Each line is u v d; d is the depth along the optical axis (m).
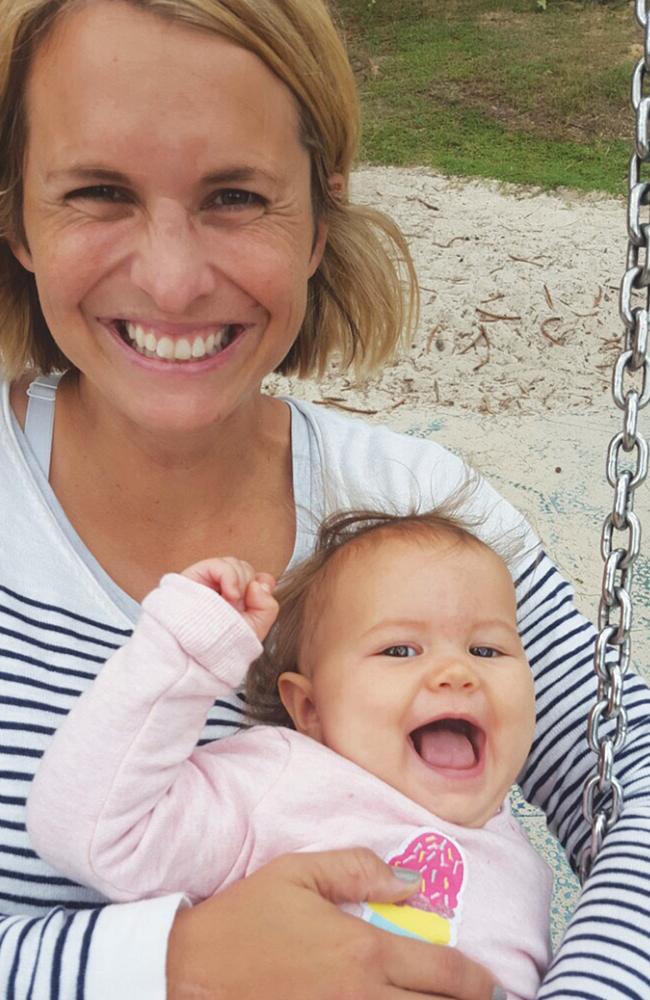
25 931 0.55
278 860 0.56
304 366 0.82
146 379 0.62
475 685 0.64
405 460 0.77
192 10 0.55
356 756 0.64
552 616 0.74
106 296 0.60
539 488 1.66
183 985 0.52
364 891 0.56
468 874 0.61
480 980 0.55
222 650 0.55
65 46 0.56
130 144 0.56
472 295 2.15
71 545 0.66
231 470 0.70
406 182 2.56
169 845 0.56
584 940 0.59
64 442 0.69
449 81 3.05
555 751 0.72
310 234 0.65
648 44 0.51
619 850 0.62
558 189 2.54
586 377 1.94
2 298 0.70
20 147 0.61
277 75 0.59
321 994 0.52
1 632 0.63
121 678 0.55
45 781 0.55
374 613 0.67
